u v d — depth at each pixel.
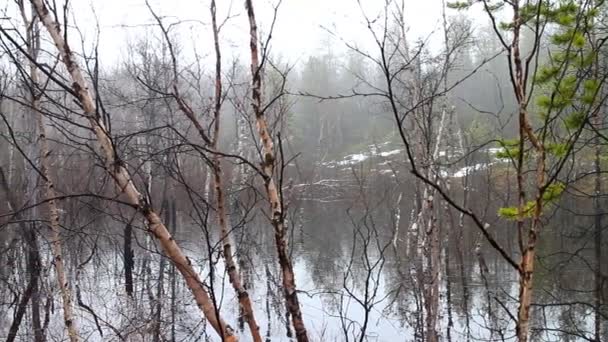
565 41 5.20
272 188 4.32
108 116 3.72
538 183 3.01
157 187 16.08
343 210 22.31
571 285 11.24
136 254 13.02
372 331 9.45
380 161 25.38
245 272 11.19
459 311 11.13
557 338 8.94
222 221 5.00
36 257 8.33
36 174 8.40
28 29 5.29
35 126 8.00
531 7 3.38
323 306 10.97
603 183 14.53
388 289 11.95
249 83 5.93
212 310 3.74
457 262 15.19
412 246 11.75
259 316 10.24
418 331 9.46
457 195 18.77
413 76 8.95
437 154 9.99
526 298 2.96
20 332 8.55
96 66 3.84
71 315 6.19
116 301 9.39
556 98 4.99
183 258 3.74
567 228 15.05
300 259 15.45
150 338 7.51
